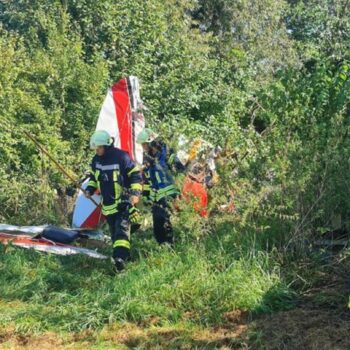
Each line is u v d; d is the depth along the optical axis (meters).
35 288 18.97
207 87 47.25
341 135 20.05
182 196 20.61
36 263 21.44
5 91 33.53
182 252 19.70
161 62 45.50
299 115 21.06
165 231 21.77
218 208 21.03
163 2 49.28
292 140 20.45
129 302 16.78
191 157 22.09
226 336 15.14
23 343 15.65
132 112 28.97
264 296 16.70
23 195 29.69
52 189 31.25
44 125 33.75
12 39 37.16
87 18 43.12
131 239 23.41
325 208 19.45
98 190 22.89
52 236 23.75
